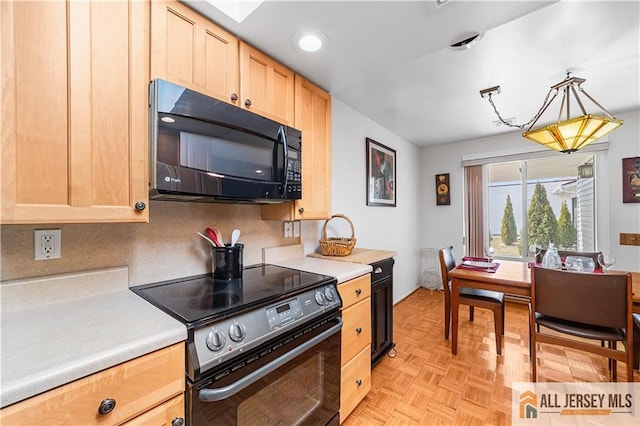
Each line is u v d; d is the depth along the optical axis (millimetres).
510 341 2451
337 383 1382
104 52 894
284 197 1412
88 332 768
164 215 1313
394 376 1940
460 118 2961
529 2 1113
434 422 1527
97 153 875
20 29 749
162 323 829
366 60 1542
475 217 3846
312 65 1587
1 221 721
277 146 1384
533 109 2684
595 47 1667
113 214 904
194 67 1136
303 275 1443
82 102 849
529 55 1758
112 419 662
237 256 1377
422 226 4277
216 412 850
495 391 1777
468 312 3172
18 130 745
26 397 553
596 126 1697
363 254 2111
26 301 940
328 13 1179
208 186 1080
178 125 1000
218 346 856
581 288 1643
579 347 1690
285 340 1081
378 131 3145
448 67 1915
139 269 1228
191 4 1121
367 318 1681
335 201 2463
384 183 3230
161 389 750
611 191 2902
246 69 1339
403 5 1135
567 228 3324
